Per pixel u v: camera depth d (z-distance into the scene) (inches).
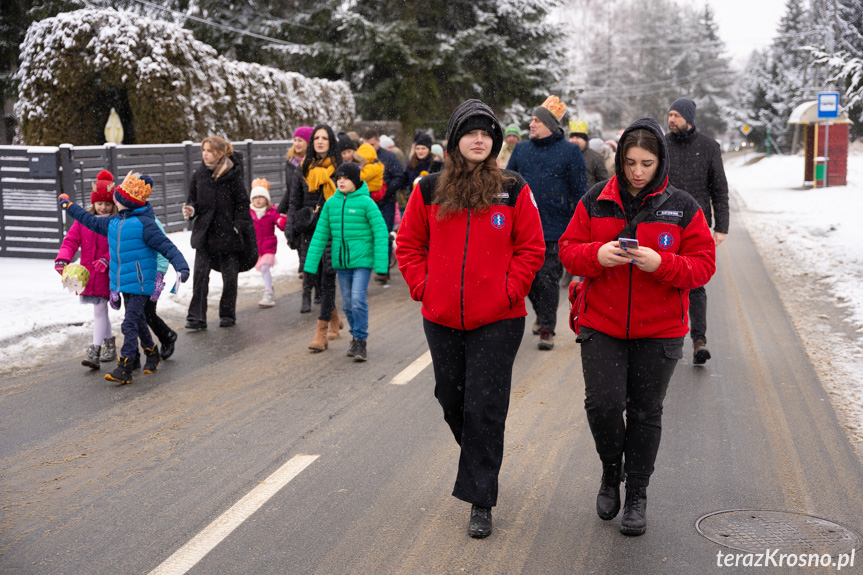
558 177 301.0
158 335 287.6
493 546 150.4
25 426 218.8
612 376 150.9
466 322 153.3
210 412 231.8
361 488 177.5
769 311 378.9
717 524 159.9
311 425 220.5
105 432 214.4
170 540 152.4
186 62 776.3
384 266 288.4
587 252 149.0
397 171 489.1
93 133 798.5
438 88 1477.6
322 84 1054.4
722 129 4623.5
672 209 150.9
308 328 348.5
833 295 415.8
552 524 159.9
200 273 339.9
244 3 1523.1
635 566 142.7
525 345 317.1
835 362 287.1
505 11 1446.9
